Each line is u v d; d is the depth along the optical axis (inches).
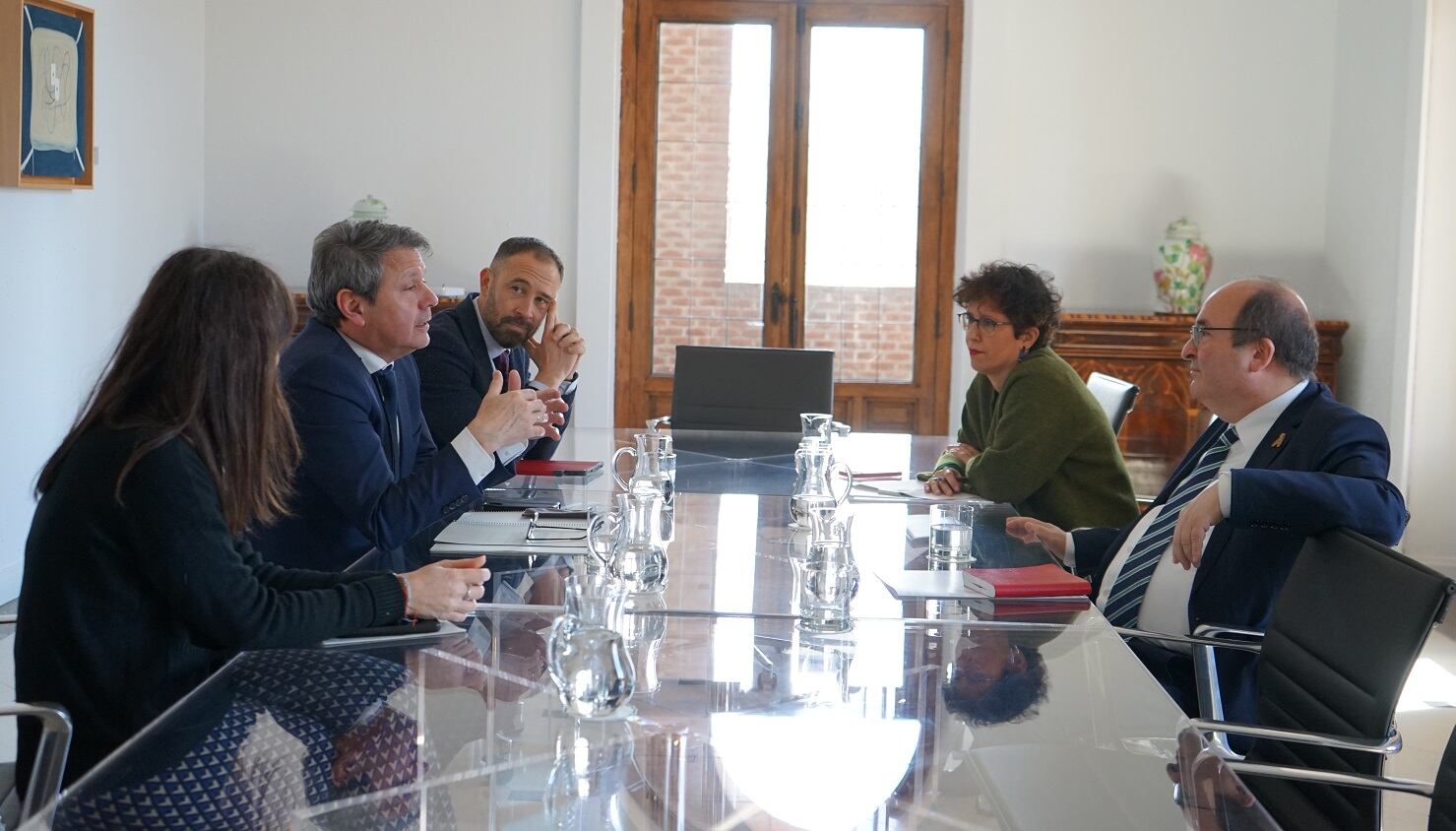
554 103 253.6
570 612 67.4
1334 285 250.7
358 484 101.0
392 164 254.8
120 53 217.8
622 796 54.4
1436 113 219.1
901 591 90.0
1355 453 99.2
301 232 255.1
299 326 248.2
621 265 263.0
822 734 62.2
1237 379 105.6
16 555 192.5
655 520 94.7
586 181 253.4
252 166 253.8
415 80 253.4
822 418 125.9
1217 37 253.0
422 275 111.0
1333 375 243.6
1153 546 109.7
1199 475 110.0
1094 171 256.1
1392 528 94.7
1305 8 251.9
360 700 65.4
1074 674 72.5
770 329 264.2
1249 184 255.1
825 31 258.5
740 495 125.8
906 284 263.1
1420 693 170.7
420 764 57.6
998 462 129.9
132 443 73.1
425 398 146.9
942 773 57.9
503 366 156.3
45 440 198.2
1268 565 101.2
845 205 261.6
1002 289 136.3
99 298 213.2
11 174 181.8
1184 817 54.0
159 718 62.2
